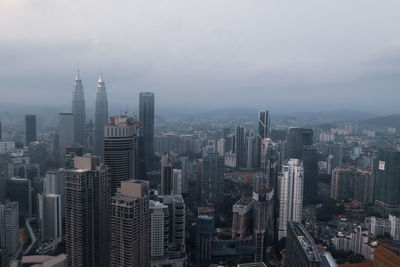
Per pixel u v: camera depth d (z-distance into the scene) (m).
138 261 195.88
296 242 182.50
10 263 182.88
